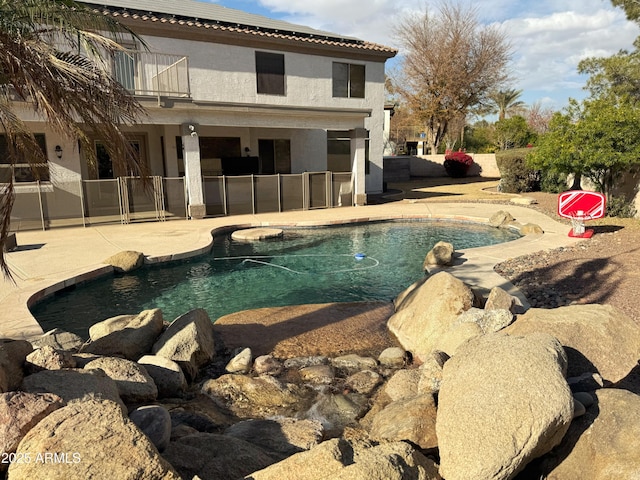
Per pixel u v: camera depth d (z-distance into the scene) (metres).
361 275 10.30
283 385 5.18
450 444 3.03
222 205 17.14
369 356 6.09
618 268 8.85
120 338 5.68
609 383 4.32
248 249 12.77
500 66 37.12
